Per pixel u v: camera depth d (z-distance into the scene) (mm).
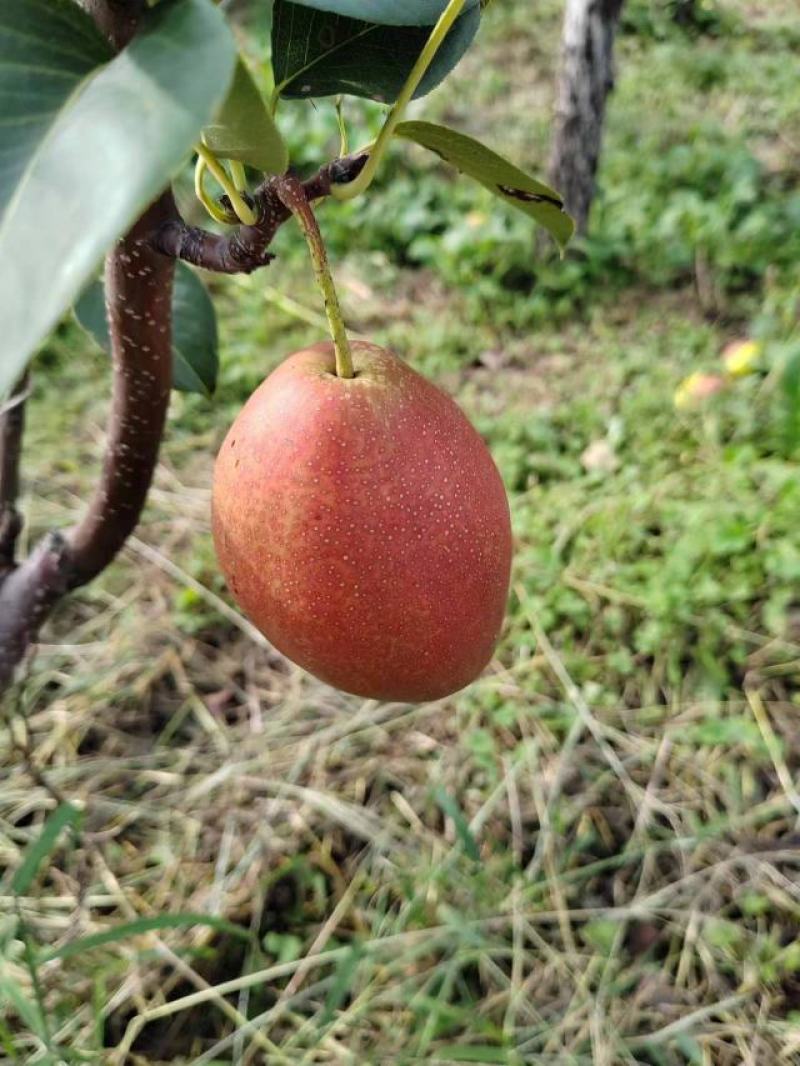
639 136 1011
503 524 216
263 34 914
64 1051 348
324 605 198
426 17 189
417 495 195
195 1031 403
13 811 469
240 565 207
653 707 518
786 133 1024
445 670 212
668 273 828
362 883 448
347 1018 396
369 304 807
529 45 1198
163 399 264
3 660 320
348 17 206
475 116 1046
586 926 433
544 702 519
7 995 347
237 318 790
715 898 444
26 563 323
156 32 131
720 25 1247
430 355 753
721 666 533
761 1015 405
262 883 442
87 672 538
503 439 675
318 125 977
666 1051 396
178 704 529
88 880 447
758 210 876
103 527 302
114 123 120
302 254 861
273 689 537
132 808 474
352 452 192
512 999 407
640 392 695
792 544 571
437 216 884
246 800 481
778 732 505
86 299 315
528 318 791
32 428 691
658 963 426
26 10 144
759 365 707
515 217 856
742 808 474
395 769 491
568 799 480
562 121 796
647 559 585
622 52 1198
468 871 449
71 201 116
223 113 156
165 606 571
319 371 203
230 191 186
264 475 197
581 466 660
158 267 223
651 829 469
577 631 557
